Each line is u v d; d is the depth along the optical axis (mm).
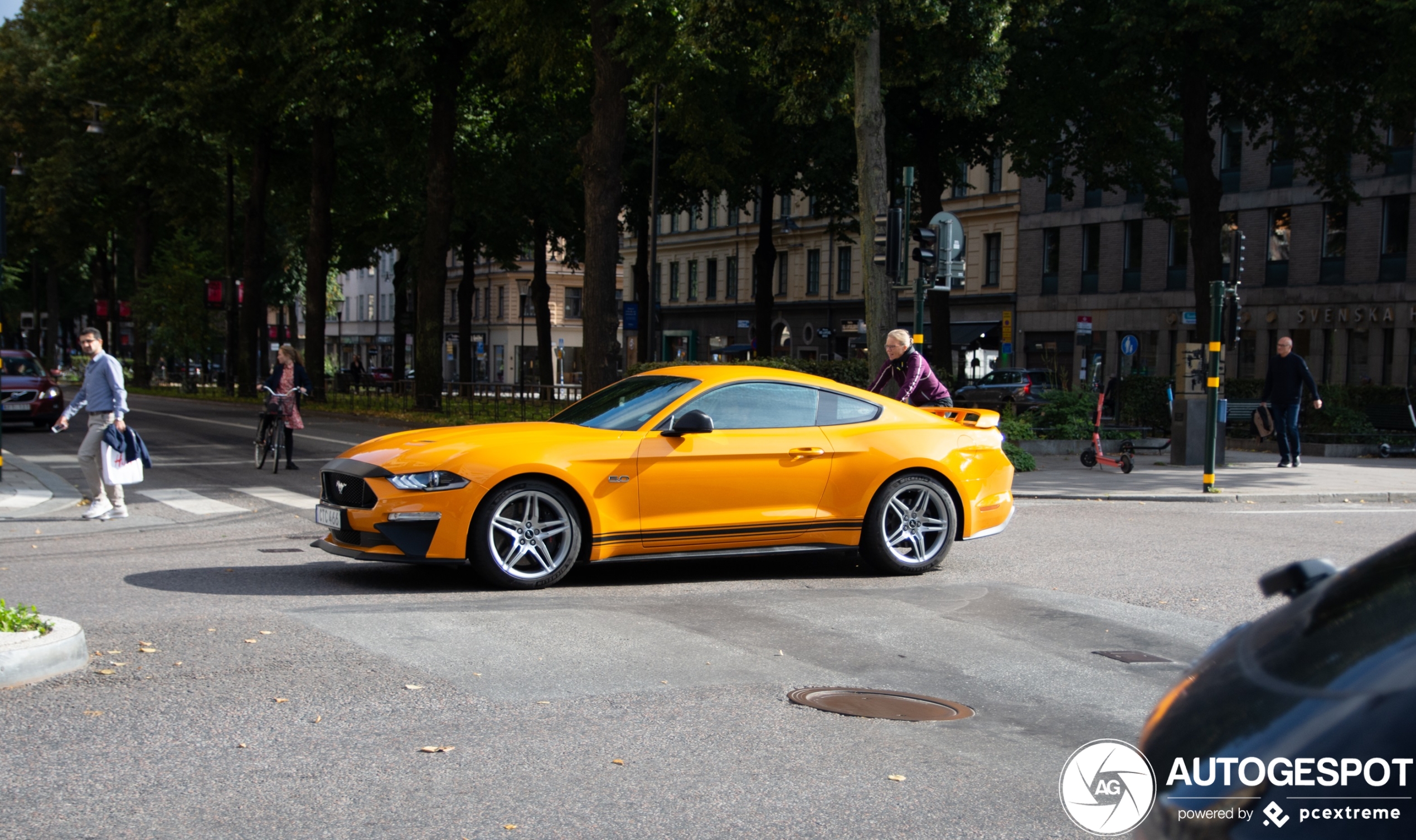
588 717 4895
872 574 8836
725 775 4207
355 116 32281
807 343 58031
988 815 3838
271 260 53000
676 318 68375
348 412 32406
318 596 7523
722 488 8273
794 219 58062
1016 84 29266
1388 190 38750
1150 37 26469
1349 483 16828
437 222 30141
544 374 46469
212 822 3711
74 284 71750
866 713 5016
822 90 17953
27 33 47688
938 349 33031
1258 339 42781
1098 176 33500
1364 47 25500
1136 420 24906
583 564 8070
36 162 45969
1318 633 2055
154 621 6617
